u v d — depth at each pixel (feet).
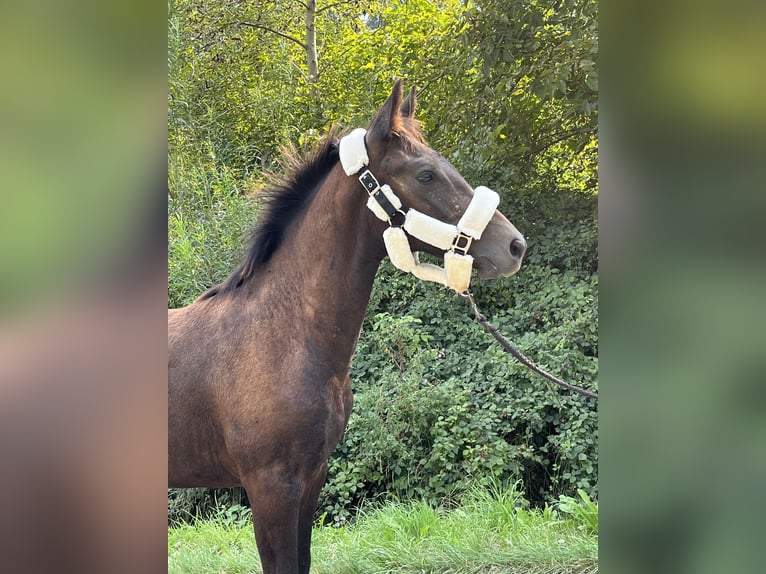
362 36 27.04
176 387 7.66
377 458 15.47
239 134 26.94
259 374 7.21
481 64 18.75
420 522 12.42
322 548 12.25
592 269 18.31
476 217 6.83
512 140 19.83
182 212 20.67
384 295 19.70
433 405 15.93
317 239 7.45
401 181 7.04
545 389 15.76
